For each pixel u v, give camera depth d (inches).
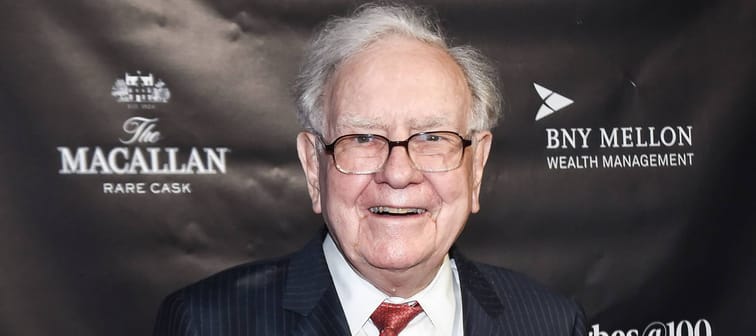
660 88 111.3
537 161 109.3
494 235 109.0
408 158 55.6
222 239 103.2
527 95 108.6
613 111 110.4
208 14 101.9
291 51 103.7
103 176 99.7
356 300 61.7
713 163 112.5
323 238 66.7
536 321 67.2
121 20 99.5
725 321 113.0
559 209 109.9
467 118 59.8
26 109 97.3
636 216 111.3
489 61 107.3
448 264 67.1
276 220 104.5
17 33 96.8
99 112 99.2
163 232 101.6
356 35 60.2
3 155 96.8
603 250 110.8
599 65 110.0
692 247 112.3
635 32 110.9
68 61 98.1
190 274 102.3
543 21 108.7
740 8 113.0
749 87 113.0
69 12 98.0
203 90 101.9
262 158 103.9
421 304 62.3
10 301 97.3
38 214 98.0
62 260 98.7
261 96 103.3
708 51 112.3
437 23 105.4
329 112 58.6
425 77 57.4
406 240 56.6
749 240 113.0
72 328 99.0
